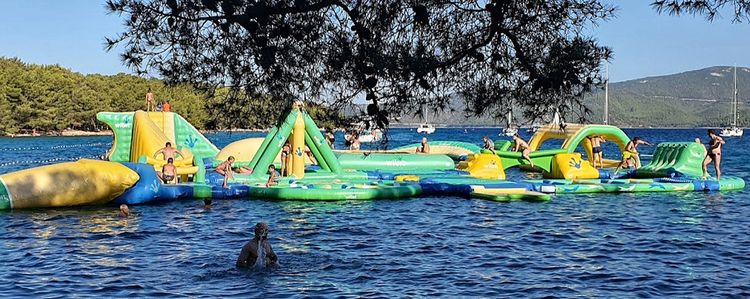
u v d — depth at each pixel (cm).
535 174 3519
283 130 2714
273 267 1314
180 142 3388
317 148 2808
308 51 698
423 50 710
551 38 723
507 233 1719
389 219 1939
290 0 676
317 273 1272
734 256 1442
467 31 736
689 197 2486
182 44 697
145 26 696
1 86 9619
